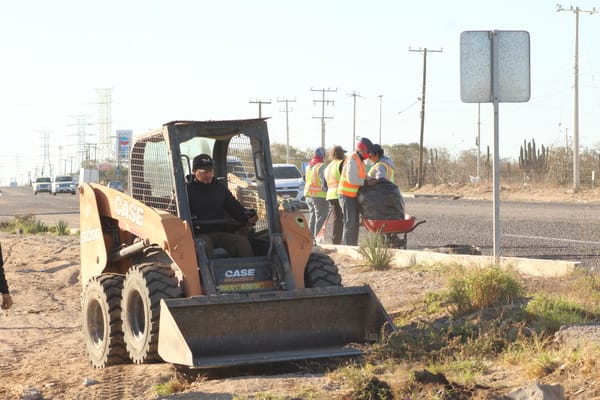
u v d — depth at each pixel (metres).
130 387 11.33
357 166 23.25
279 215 12.92
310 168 28.28
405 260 20.80
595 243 25.56
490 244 26.84
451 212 45.75
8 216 59.78
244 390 9.79
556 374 9.19
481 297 13.51
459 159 105.94
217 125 12.90
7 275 24.52
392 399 8.91
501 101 17.00
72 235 37.75
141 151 14.03
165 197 13.34
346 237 23.81
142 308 12.50
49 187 122.69
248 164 13.55
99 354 13.16
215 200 13.34
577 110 67.75
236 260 12.51
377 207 22.97
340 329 11.96
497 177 17.17
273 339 11.66
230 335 11.48
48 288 22.20
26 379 12.53
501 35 16.97
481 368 9.95
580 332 10.56
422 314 13.91
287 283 12.42
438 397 8.63
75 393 11.34
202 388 10.12
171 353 10.91
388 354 10.82
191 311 11.30
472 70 16.94
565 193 64.81
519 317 12.02
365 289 11.95
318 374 10.46
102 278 13.40
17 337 15.85
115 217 14.05
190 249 12.13
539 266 17.38
